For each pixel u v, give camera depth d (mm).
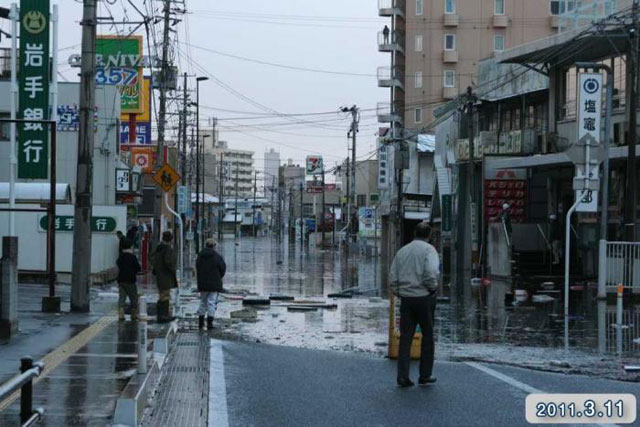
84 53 18578
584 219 32031
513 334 16531
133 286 17312
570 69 32500
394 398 9711
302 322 18766
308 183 118438
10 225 19391
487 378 11211
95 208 29625
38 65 19609
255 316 19531
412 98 75625
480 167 41281
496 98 40031
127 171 40062
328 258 59812
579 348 14578
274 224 165000
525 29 75312
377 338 16000
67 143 38250
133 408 7871
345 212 104250
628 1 29234
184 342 14883
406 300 10461
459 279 34125
